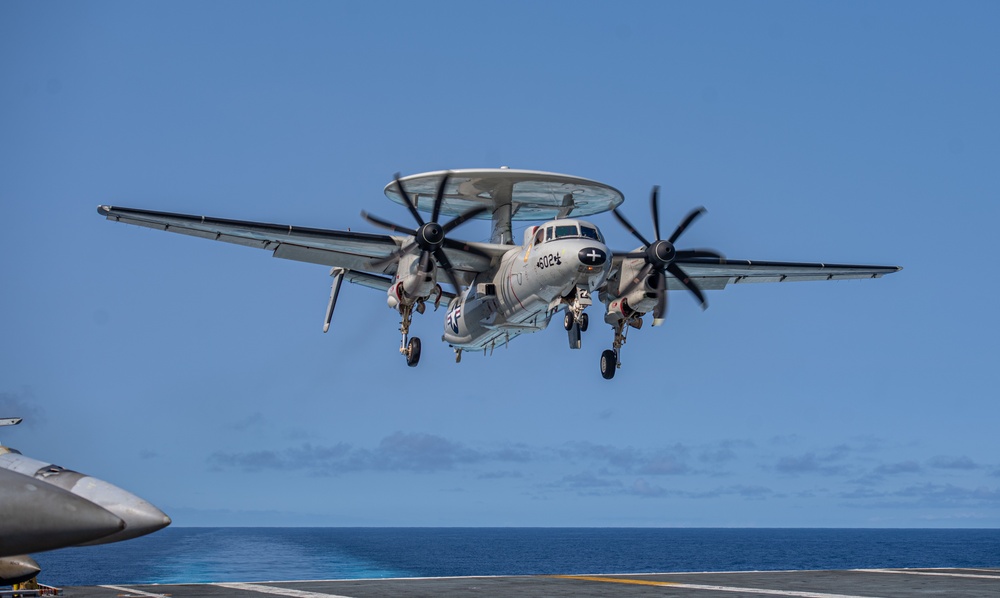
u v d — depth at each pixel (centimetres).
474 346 4706
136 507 1927
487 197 4925
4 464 2198
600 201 5053
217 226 4138
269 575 9088
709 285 5031
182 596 2488
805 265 4816
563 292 3891
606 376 4381
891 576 3083
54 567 12331
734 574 3206
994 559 17150
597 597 2417
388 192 4944
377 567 11100
